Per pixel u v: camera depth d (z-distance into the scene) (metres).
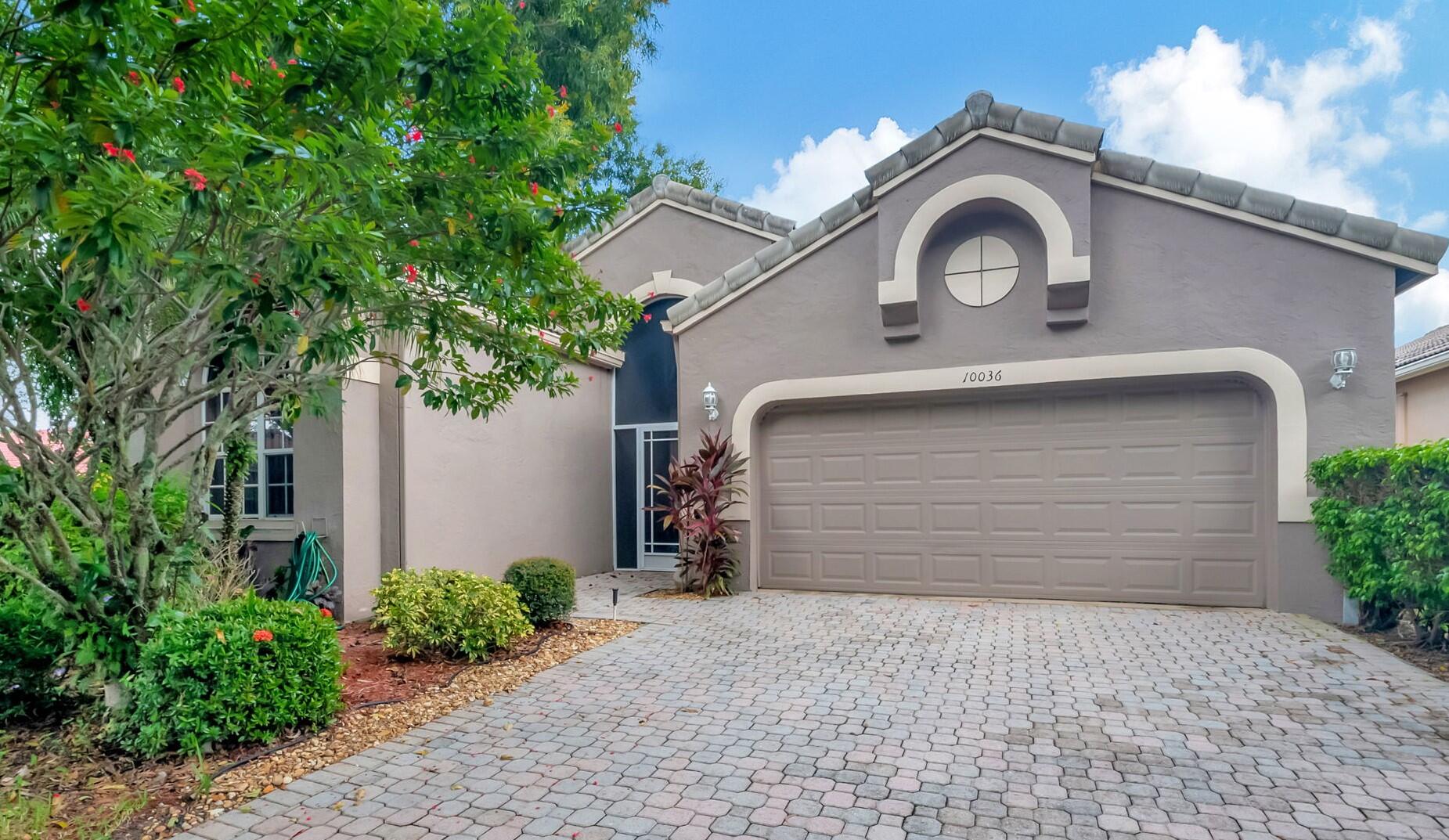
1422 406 13.02
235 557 7.62
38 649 4.97
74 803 3.82
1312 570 7.61
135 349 5.02
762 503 10.11
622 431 13.06
